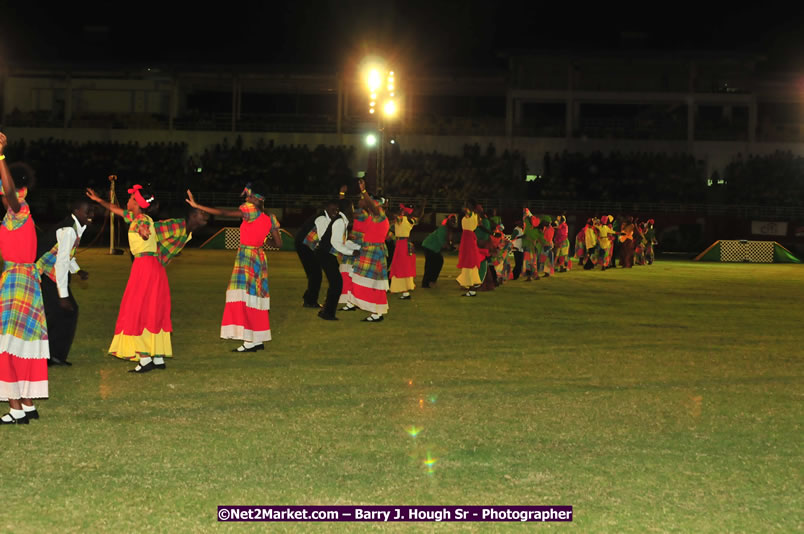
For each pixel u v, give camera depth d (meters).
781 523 4.98
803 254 48.50
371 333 12.59
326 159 52.06
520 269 24.59
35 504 5.10
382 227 13.84
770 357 11.05
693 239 48.12
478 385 8.81
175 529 4.75
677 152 54.38
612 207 49.16
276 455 6.17
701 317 15.70
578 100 54.94
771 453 6.43
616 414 7.60
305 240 15.33
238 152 52.03
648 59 54.03
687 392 8.63
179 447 6.32
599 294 20.19
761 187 51.06
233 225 47.66
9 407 7.44
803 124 55.88
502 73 54.50
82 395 8.04
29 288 6.88
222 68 53.12
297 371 9.43
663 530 4.85
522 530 4.81
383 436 6.73
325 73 53.66
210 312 14.84
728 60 54.22
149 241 9.24
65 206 47.16
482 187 50.75
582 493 5.45
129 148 51.59
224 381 8.80
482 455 6.24
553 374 9.52
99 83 54.59
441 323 13.92
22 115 53.31
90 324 13.04
